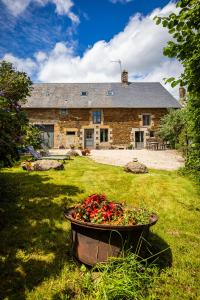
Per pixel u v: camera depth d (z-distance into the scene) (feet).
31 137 20.45
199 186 24.03
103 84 102.47
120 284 10.61
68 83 103.04
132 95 95.40
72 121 89.71
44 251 13.98
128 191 24.91
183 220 19.58
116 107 88.17
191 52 11.68
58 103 90.33
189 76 12.07
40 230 16.14
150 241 15.70
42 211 18.81
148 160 48.32
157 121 90.17
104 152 64.75
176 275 12.51
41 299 10.41
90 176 28.89
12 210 18.54
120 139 89.40
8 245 14.28
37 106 88.28
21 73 27.71
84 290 11.12
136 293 10.43
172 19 11.51
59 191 23.15
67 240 15.24
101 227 11.76
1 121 16.94
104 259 12.19
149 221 13.08
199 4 11.07
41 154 43.73
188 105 14.82
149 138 89.51
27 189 23.06
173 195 23.94
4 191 21.68
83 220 12.80
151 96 95.20
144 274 11.79
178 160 49.52
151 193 24.32
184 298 10.87
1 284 11.16
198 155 17.58
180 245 15.57
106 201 14.05
